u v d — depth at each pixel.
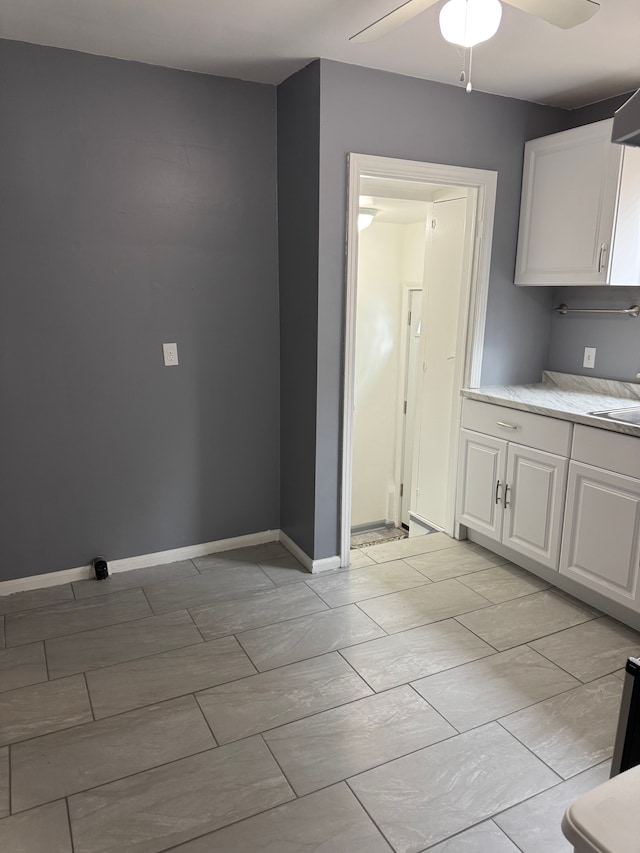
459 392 3.35
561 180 2.98
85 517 2.92
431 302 3.58
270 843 1.57
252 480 3.32
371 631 2.55
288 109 2.87
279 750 1.89
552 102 3.14
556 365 3.50
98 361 2.81
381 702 2.11
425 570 3.12
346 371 2.90
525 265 3.23
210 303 3.01
